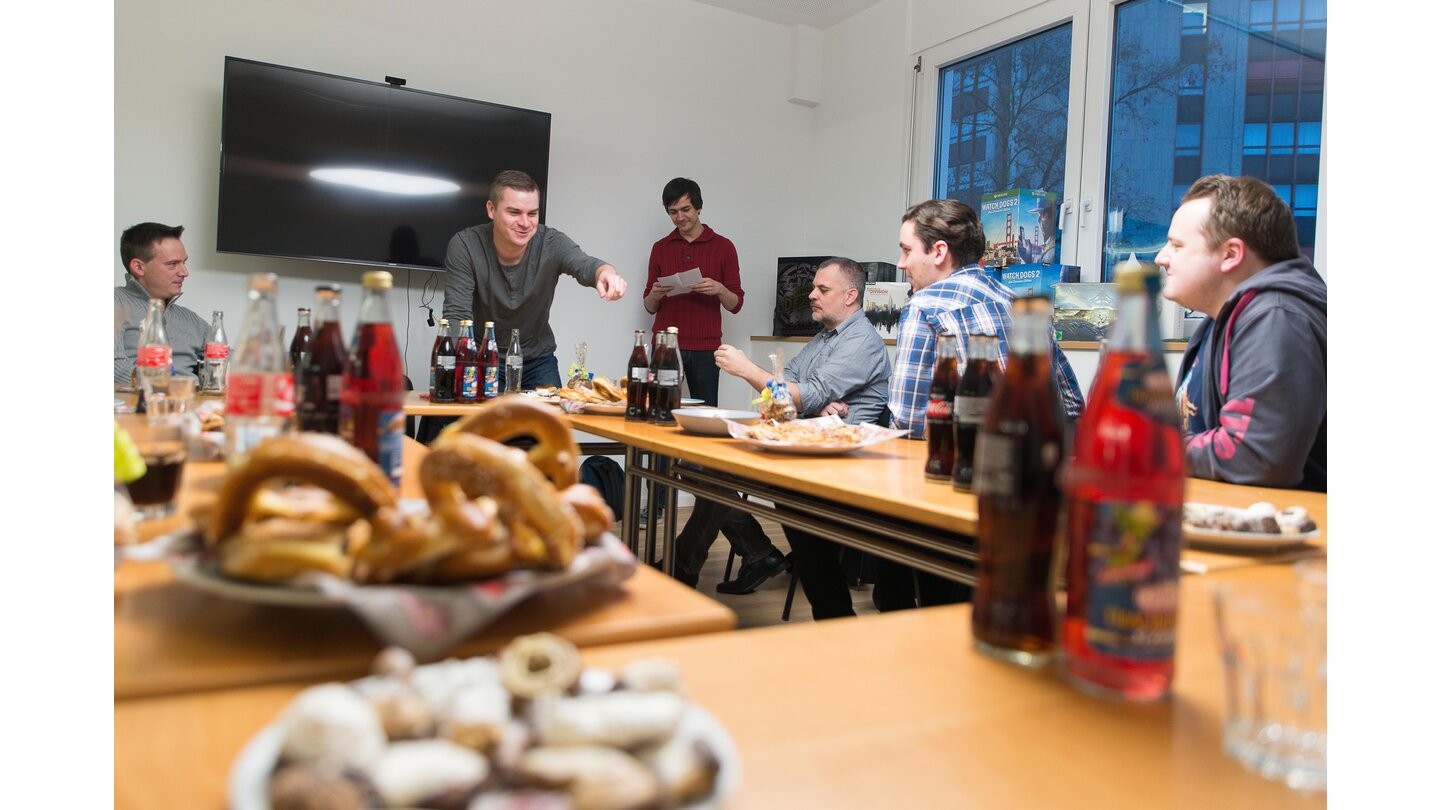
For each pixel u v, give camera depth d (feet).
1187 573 2.82
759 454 5.68
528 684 1.33
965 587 6.01
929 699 1.68
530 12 14.85
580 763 1.09
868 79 16.46
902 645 1.99
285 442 1.93
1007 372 1.95
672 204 15.08
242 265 12.85
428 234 13.62
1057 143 13.04
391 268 13.57
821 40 17.60
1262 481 4.72
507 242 11.05
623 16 15.70
